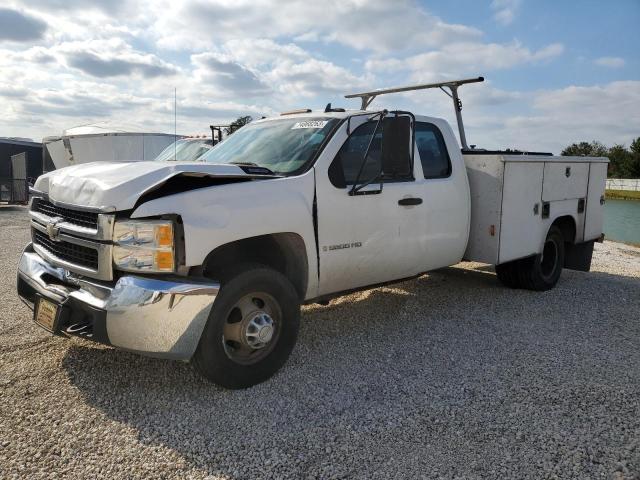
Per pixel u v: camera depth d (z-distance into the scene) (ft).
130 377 13.15
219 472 9.39
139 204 11.43
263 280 12.71
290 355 14.73
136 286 11.19
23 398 11.96
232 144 17.19
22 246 35.81
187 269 11.66
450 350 15.39
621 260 37.17
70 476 9.18
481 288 22.98
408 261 17.03
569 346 15.81
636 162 252.21
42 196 14.55
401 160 13.89
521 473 9.41
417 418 11.34
